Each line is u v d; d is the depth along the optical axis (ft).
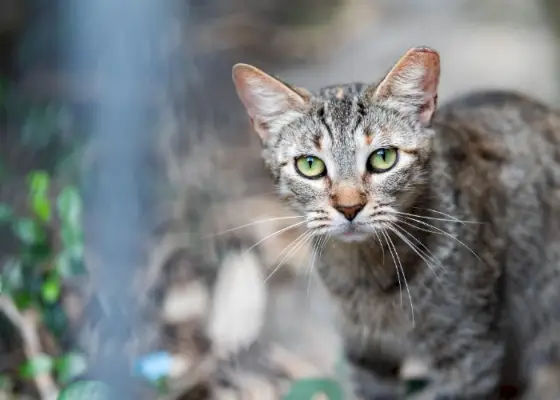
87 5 5.62
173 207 4.74
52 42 5.80
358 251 3.89
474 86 5.78
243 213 4.76
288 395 4.04
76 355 4.11
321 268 3.97
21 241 4.45
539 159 4.04
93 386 4.02
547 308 4.09
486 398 3.97
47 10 5.86
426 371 4.18
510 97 4.17
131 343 4.24
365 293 3.94
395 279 3.90
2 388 4.06
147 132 5.11
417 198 3.86
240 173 5.05
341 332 4.06
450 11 7.61
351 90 3.89
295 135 3.84
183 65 5.41
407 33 7.13
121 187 4.83
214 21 7.07
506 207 3.98
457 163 3.93
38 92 5.43
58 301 4.20
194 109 5.31
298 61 6.57
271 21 7.38
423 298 3.90
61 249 4.32
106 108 5.21
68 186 4.53
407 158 3.82
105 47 5.38
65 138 4.97
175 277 4.49
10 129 5.18
